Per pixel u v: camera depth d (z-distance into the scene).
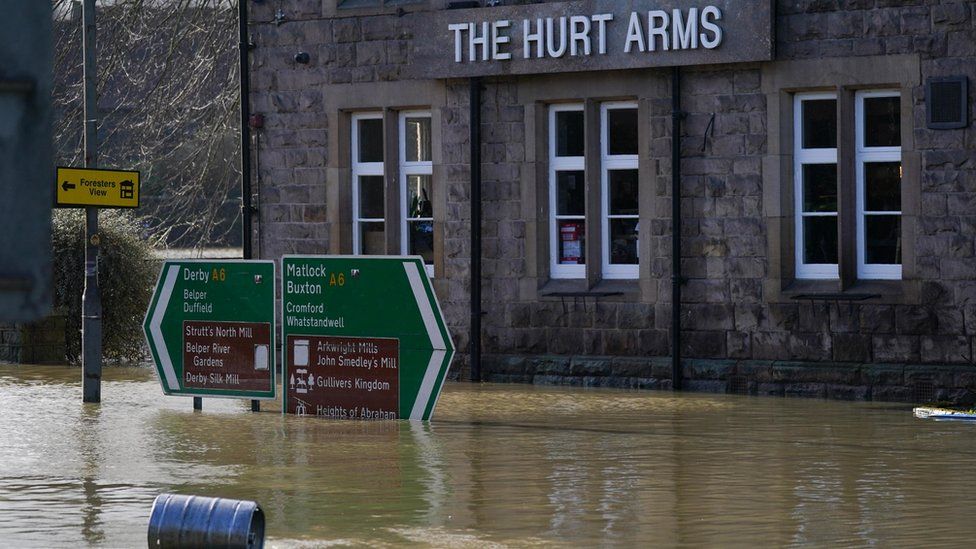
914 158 20.14
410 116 25.03
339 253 25.44
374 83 24.83
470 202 23.86
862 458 14.10
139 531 10.28
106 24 36.41
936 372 19.88
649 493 11.91
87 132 19.53
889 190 20.84
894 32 20.23
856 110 20.97
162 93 36.59
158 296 19.33
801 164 21.45
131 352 30.70
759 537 9.81
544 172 23.52
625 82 22.45
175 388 19.30
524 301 23.55
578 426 17.05
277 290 25.80
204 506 8.40
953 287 19.91
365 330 17.89
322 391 18.23
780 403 19.89
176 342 19.25
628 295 22.55
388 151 24.89
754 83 21.42
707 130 21.80
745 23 21.03
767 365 21.27
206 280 19.02
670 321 22.20
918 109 20.09
